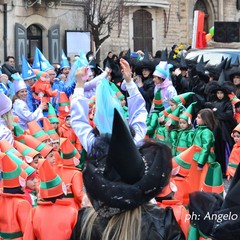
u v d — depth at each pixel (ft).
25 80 44.65
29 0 102.63
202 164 31.24
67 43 103.35
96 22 107.65
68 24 107.96
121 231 12.33
